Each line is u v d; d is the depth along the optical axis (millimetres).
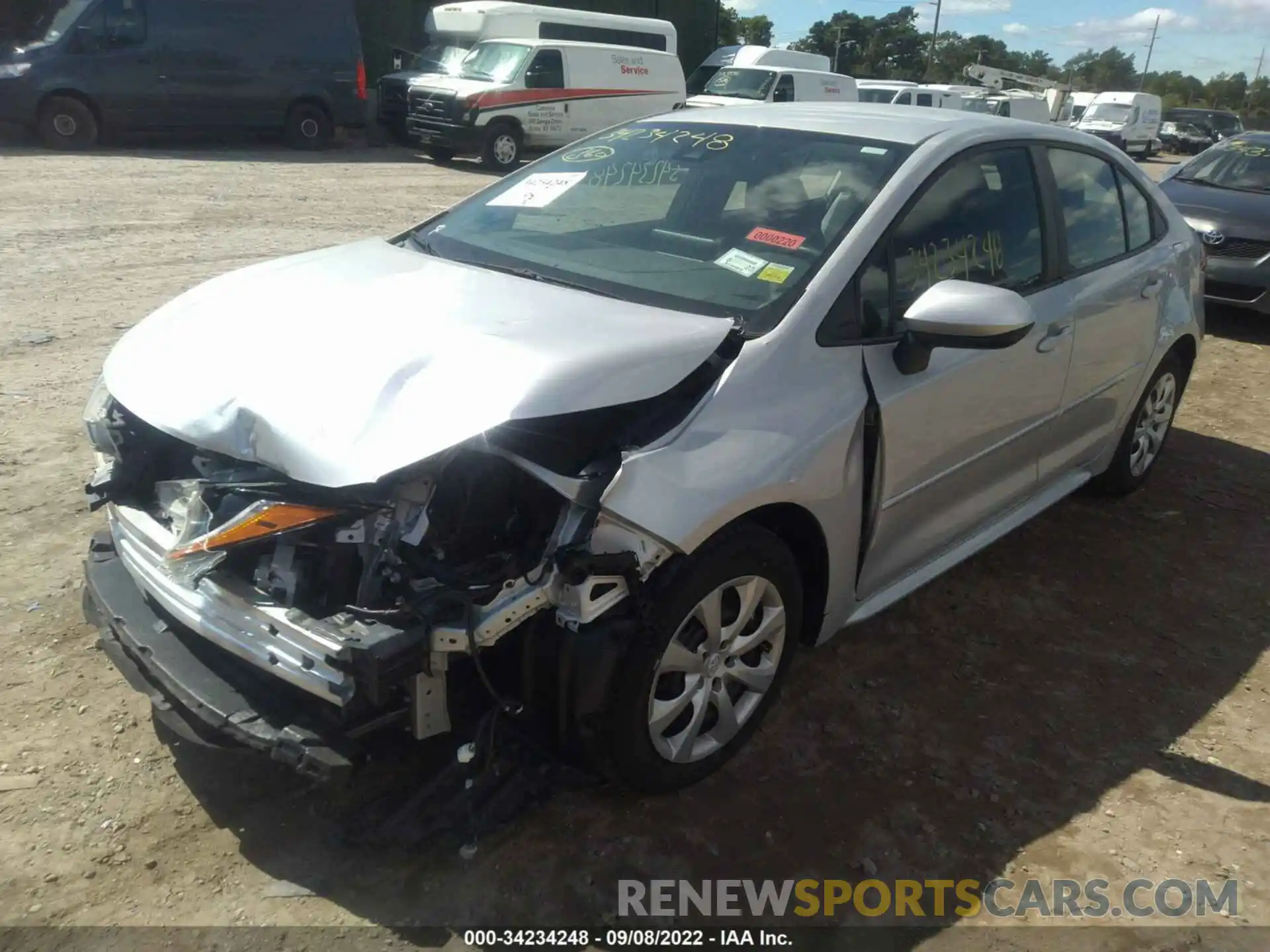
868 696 3475
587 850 2738
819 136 3664
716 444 2689
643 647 2609
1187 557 4617
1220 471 5645
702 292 3125
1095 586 4312
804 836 2848
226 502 2488
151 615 2754
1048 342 3834
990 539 3980
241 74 15523
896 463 3230
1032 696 3539
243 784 2883
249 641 2416
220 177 13031
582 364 2547
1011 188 3805
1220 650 3898
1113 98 34625
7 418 5109
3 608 3584
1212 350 8141
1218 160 9508
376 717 2434
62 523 4164
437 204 12117
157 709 2613
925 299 2975
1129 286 4375
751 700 3053
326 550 2465
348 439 2359
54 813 2744
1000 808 3000
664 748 2803
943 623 3963
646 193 3682
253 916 2482
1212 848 2896
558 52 16656
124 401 2732
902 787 3061
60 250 8516
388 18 21156
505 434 2494
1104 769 3195
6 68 13992
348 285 3092
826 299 3047
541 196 3867
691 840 2799
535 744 2777
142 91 14703
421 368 2527
